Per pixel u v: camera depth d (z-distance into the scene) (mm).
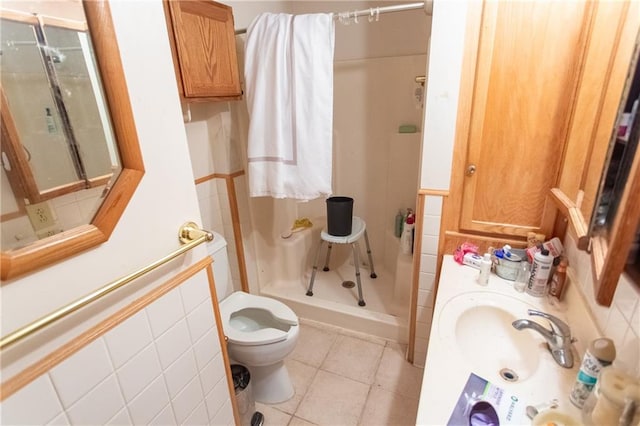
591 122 956
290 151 1560
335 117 2230
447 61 1214
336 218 1948
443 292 1188
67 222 655
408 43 1927
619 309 720
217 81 1512
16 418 586
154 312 835
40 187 633
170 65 818
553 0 1040
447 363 862
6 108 594
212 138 1808
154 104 788
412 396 1586
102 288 670
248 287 2129
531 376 820
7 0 589
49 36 622
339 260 2529
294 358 1836
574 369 831
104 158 708
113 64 676
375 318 1937
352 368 1757
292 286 2297
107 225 696
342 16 1400
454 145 1315
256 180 1626
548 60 1101
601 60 931
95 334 698
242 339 1403
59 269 625
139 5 733
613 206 678
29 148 622
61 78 645
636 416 548
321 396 1607
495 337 1077
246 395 1392
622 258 634
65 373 654
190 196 914
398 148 2082
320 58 1425
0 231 580
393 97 2047
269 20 1468
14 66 604
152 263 781
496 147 1258
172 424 938
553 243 1162
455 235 1446
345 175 2332
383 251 2432
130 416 807
